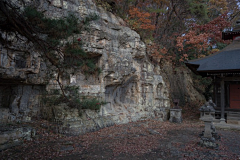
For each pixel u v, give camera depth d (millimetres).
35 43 5250
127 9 15273
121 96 13477
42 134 8281
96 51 10641
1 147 6535
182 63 19938
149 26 13844
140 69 14062
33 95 9695
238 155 6789
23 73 7723
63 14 9781
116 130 10070
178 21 19312
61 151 6656
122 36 12445
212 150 7293
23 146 7027
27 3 8039
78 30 5277
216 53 14445
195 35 16812
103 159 6129
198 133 10234
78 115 9227
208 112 7969
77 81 10602
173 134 9914
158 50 15883
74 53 5203
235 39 14141
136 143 7879
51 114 9148
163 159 6281
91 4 11289
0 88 8938
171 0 17484
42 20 4715
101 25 11172
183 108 17719
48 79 9328
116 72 11711
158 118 14062
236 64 11945
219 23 17234
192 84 20719
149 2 16500
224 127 12281
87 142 7805
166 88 15867
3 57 7387
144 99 14109
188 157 6496
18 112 9102
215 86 14742
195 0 17656
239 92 13406
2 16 4344
